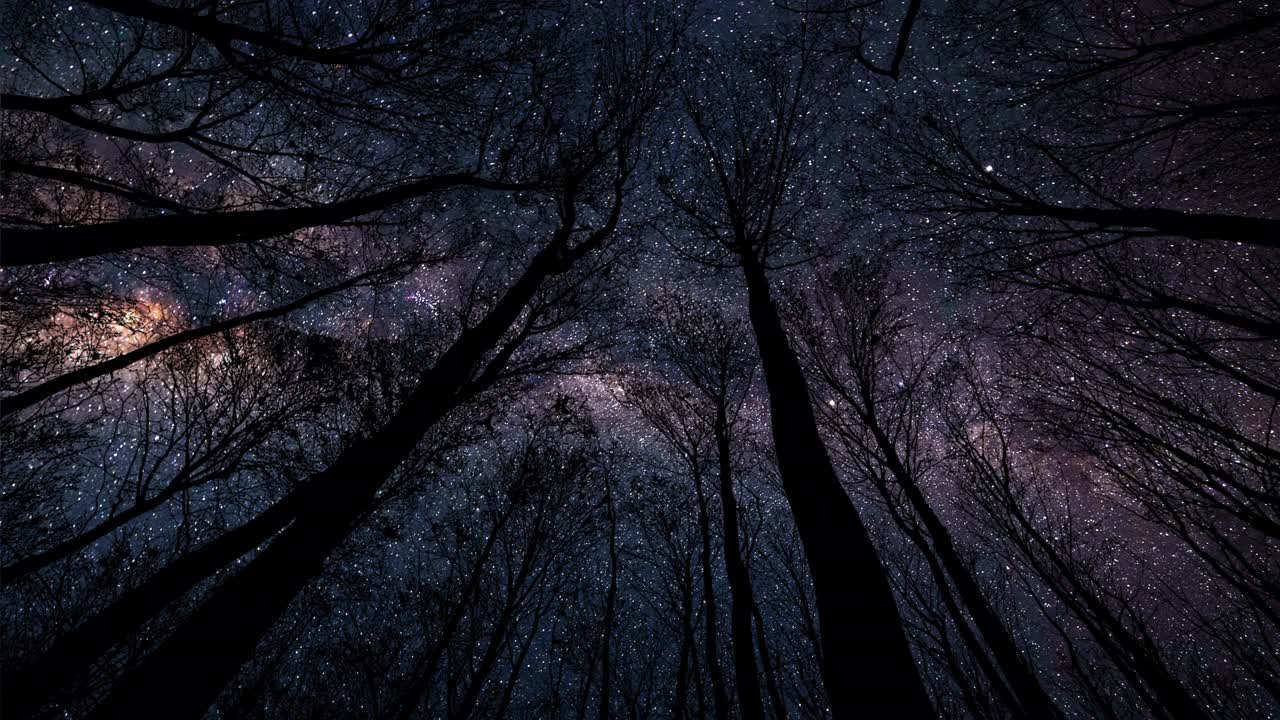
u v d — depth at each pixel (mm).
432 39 4398
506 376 7457
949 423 7520
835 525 3227
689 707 8930
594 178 8164
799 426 4023
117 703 2967
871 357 8023
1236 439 4879
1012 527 6738
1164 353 5328
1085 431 5992
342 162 5465
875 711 2299
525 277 7195
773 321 5254
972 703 6219
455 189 6457
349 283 6293
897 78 4688
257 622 3566
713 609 8086
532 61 5355
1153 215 4039
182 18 3377
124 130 4102
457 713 7566
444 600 8844
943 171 5336
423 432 5367
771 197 6906
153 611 4027
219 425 6059
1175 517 5523
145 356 4816
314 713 6832
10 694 3305
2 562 4809
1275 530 4625
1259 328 4375
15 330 4844
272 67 4281
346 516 4445
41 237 2771
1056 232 4738
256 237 3928
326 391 6594
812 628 8273
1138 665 5328
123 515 5148
